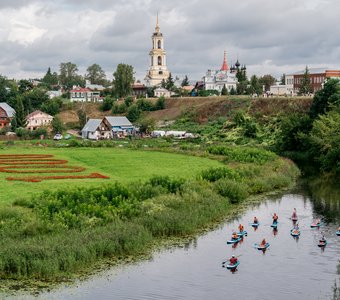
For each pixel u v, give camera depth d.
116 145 143.50
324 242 55.66
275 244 56.25
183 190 70.19
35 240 48.84
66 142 158.62
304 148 127.88
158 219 58.53
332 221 65.50
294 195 80.69
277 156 112.75
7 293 42.12
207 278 46.59
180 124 185.75
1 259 45.09
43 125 196.50
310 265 50.16
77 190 64.25
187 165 102.50
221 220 65.25
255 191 81.75
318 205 73.94
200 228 61.34
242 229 58.97
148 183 72.25
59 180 82.62
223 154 119.25
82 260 47.53
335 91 139.50
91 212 57.12
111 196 63.81
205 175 81.50
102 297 42.03
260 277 47.16
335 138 109.19
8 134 177.38
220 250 53.81
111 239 51.44
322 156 109.06
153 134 173.12
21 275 44.94
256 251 53.88
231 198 74.75
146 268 48.28
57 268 45.53
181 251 53.12
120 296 42.38
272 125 156.38
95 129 179.62
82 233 51.38
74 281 44.91
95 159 110.81
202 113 188.50
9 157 111.25
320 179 96.06
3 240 47.97
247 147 131.75
